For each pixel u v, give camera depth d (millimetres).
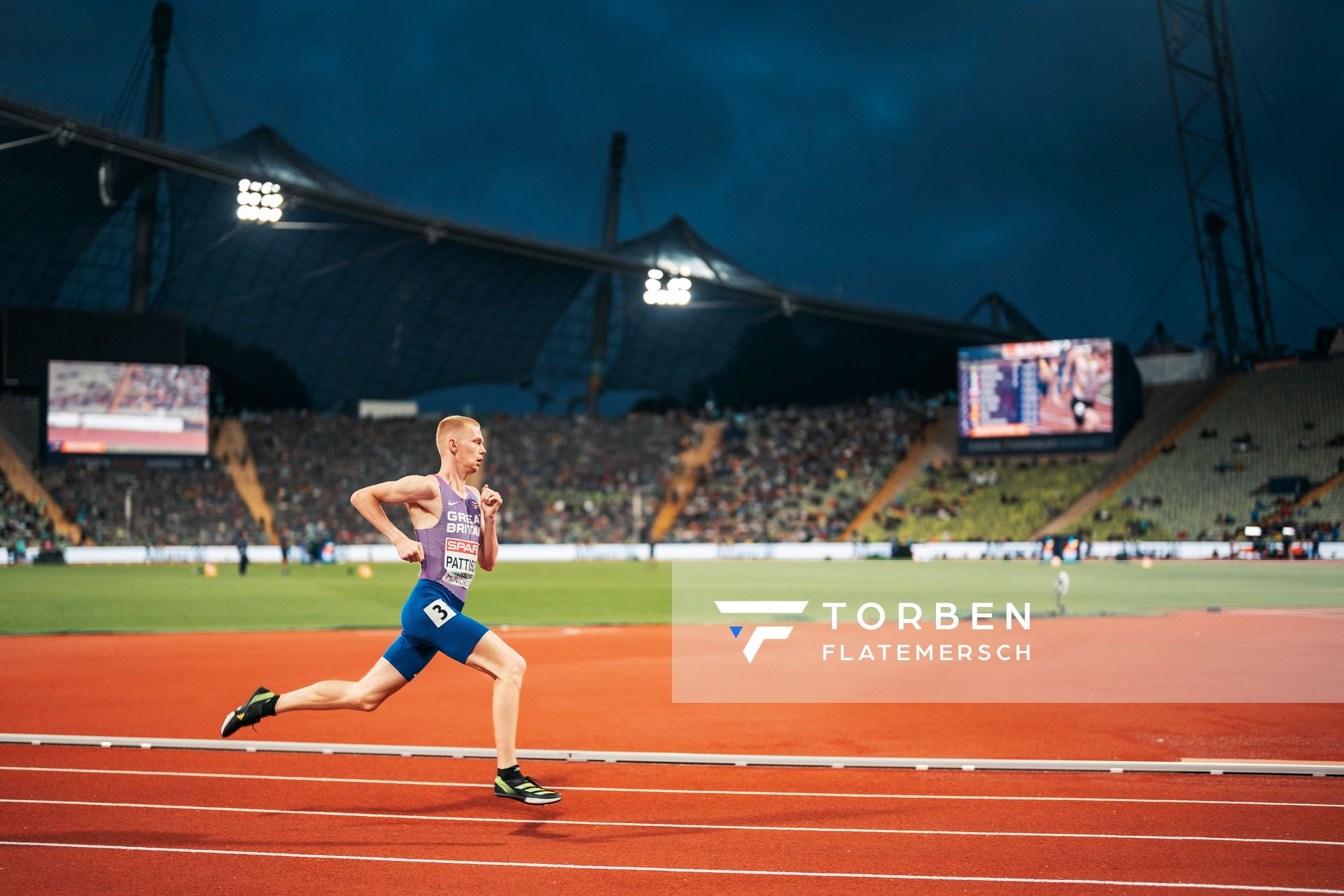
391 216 58750
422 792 6648
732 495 67000
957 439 67375
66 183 57688
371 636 18625
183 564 51812
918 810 6203
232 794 6578
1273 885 4820
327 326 74688
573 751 7945
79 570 44625
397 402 76562
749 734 8883
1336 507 51062
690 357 84250
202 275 68812
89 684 12156
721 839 5574
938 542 56594
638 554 59531
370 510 6152
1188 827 5812
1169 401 63156
